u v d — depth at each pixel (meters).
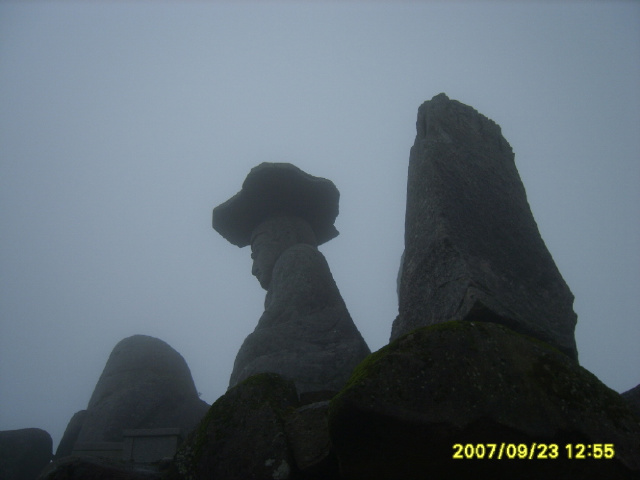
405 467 4.29
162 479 4.75
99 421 10.84
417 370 4.31
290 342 9.58
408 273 7.18
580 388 4.45
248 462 4.64
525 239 7.52
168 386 11.61
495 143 8.70
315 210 12.64
